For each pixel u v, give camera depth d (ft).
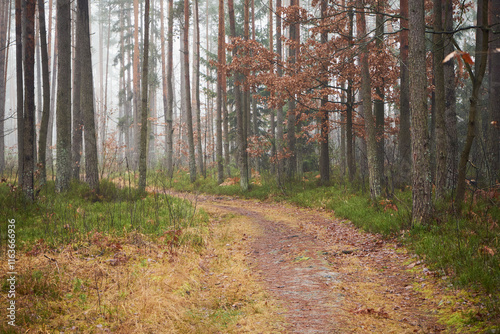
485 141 48.80
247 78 64.13
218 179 80.02
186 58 83.15
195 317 17.62
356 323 16.24
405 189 49.62
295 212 52.01
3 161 85.66
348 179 62.34
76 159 70.33
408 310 17.48
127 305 17.37
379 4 49.42
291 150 73.61
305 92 65.26
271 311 18.25
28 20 36.78
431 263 22.72
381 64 56.24
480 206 31.35
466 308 16.37
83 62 49.08
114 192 46.57
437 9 34.12
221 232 38.01
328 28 55.72
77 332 14.56
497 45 43.55
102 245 25.35
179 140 115.24
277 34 90.48
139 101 119.85
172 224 34.78
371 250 28.66
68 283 18.98
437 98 34.27
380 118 60.18
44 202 37.93
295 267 25.75
